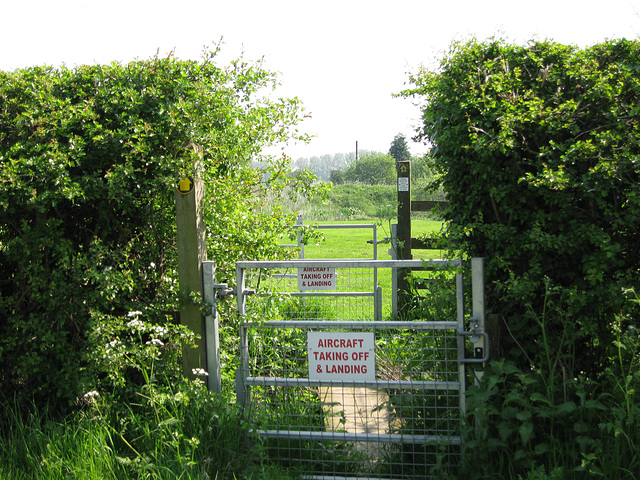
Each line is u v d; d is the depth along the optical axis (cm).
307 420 396
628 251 387
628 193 359
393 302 772
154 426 370
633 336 359
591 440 312
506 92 382
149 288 455
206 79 448
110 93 423
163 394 368
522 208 389
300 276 625
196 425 369
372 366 365
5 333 420
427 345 391
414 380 384
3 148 408
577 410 337
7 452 364
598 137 355
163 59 436
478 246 397
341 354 369
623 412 320
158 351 399
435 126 437
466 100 388
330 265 373
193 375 405
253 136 533
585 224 367
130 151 411
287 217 547
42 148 393
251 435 370
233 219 488
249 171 539
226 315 407
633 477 304
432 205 769
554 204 381
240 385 387
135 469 336
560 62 407
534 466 315
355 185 3709
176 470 337
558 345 375
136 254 453
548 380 354
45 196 380
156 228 443
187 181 399
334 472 361
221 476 345
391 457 369
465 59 416
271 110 552
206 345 404
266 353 462
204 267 399
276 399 389
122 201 416
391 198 3472
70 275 408
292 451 385
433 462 368
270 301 462
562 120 370
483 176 381
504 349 390
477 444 334
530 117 361
